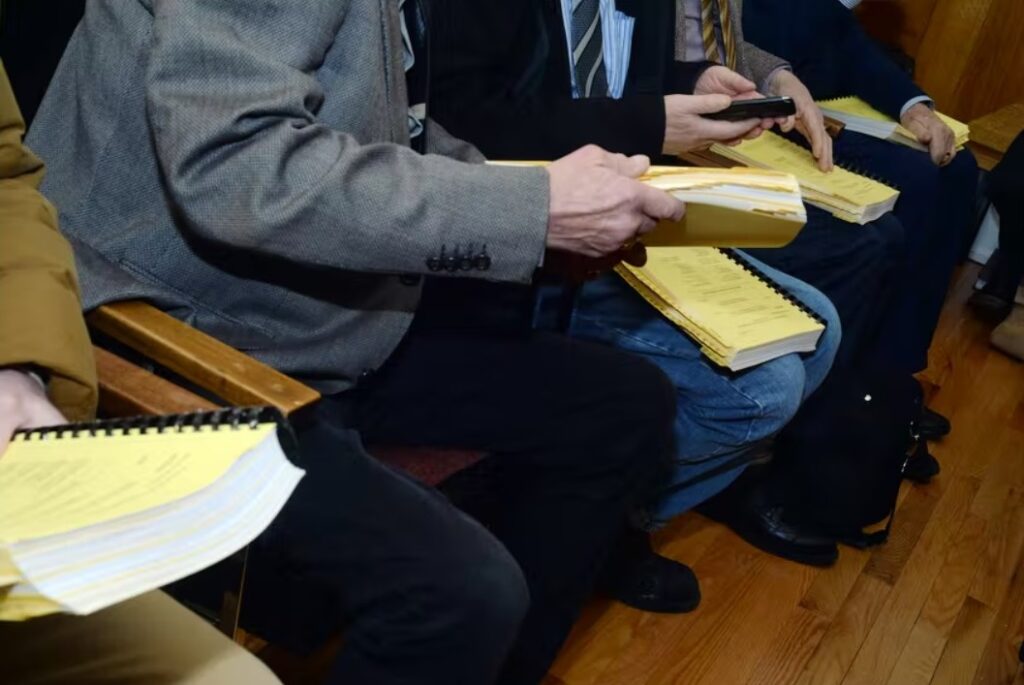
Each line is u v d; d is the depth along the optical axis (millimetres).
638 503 1422
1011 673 1666
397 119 1035
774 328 1402
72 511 568
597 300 1465
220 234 887
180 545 566
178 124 857
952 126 2195
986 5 2908
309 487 933
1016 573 1901
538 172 985
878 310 1961
